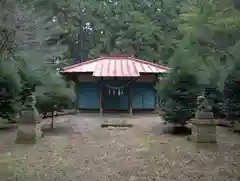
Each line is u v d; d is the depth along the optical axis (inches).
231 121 480.7
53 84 489.1
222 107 473.4
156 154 312.3
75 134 456.1
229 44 489.7
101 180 223.1
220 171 245.0
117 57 879.1
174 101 446.9
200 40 508.1
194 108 436.1
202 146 342.0
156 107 803.4
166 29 1039.6
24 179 226.5
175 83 447.5
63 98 489.1
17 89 487.8
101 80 770.8
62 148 344.5
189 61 451.8
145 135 446.6
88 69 780.6
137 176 232.5
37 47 628.1
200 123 344.5
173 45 994.1
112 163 275.4
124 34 1058.7
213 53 504.7
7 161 282.5
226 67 482.3
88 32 1259.2
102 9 1109.7
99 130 502.3
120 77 761.0
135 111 804.0
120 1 1104.2
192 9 550.3
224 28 467.8
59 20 1010.1
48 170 252.1
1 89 482.0
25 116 371.6
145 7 1104.8
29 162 279.3
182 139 404.8
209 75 497.7
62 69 749.9
